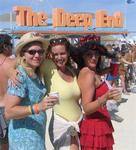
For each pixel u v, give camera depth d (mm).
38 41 3480
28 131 3443
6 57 4426
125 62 14516
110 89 3838
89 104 3896
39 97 3516
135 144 7195
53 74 3924
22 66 3447
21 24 23953
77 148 4062
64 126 3967
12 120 3488
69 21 25172
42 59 3592
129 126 8445
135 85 16172
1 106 4391
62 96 3895
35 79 3510
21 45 3416
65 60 3941
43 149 3555
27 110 3318
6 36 4551
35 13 24266
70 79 3980
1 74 4383
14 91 3367
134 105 11023
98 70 4230
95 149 4020
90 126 4027
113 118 9055
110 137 4133
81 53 4066
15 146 3467
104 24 25906
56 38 3951
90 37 4461
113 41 23828
